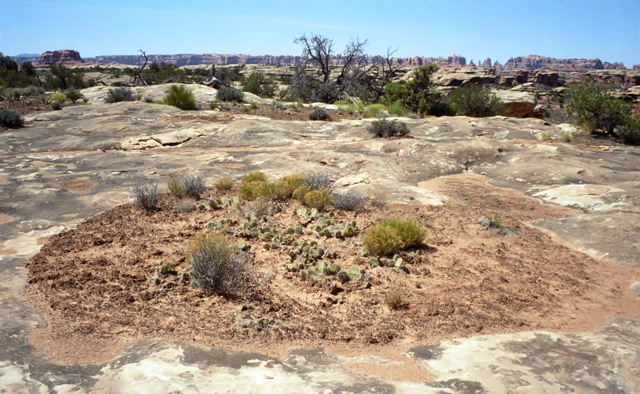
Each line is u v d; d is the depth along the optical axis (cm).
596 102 2030
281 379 376
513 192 1200
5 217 902
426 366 420
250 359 424
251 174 1188
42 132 1902
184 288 605
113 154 1507
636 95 4331
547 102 6209
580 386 370
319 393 352
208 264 604
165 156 1509
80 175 1252
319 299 591
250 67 16112
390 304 571
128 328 485
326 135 1978
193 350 434
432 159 1512
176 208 993
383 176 1307
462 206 1054
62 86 4900
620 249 756
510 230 879
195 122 2086
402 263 712
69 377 374
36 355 416
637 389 366
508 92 3828
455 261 732
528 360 420
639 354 432
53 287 588
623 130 1945
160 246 768
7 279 608
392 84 3394
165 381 367
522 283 650
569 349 446
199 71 7831
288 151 1595
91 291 582
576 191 1116
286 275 664
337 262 719
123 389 355
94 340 453
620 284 649
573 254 768
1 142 1711
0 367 385
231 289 595
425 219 937
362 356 443
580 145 1862
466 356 432
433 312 552
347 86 4150
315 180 1124
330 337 488
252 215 920
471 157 1531
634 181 1177
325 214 967
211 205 1002
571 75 18775
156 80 5741
